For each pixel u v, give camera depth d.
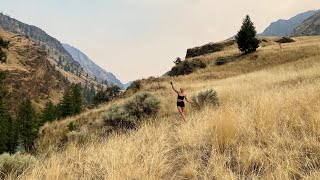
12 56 195.12
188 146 6.06
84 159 5.94
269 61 48.69
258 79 26.56
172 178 4.67
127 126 12.70
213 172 4.55
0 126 55.62
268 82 21.91
